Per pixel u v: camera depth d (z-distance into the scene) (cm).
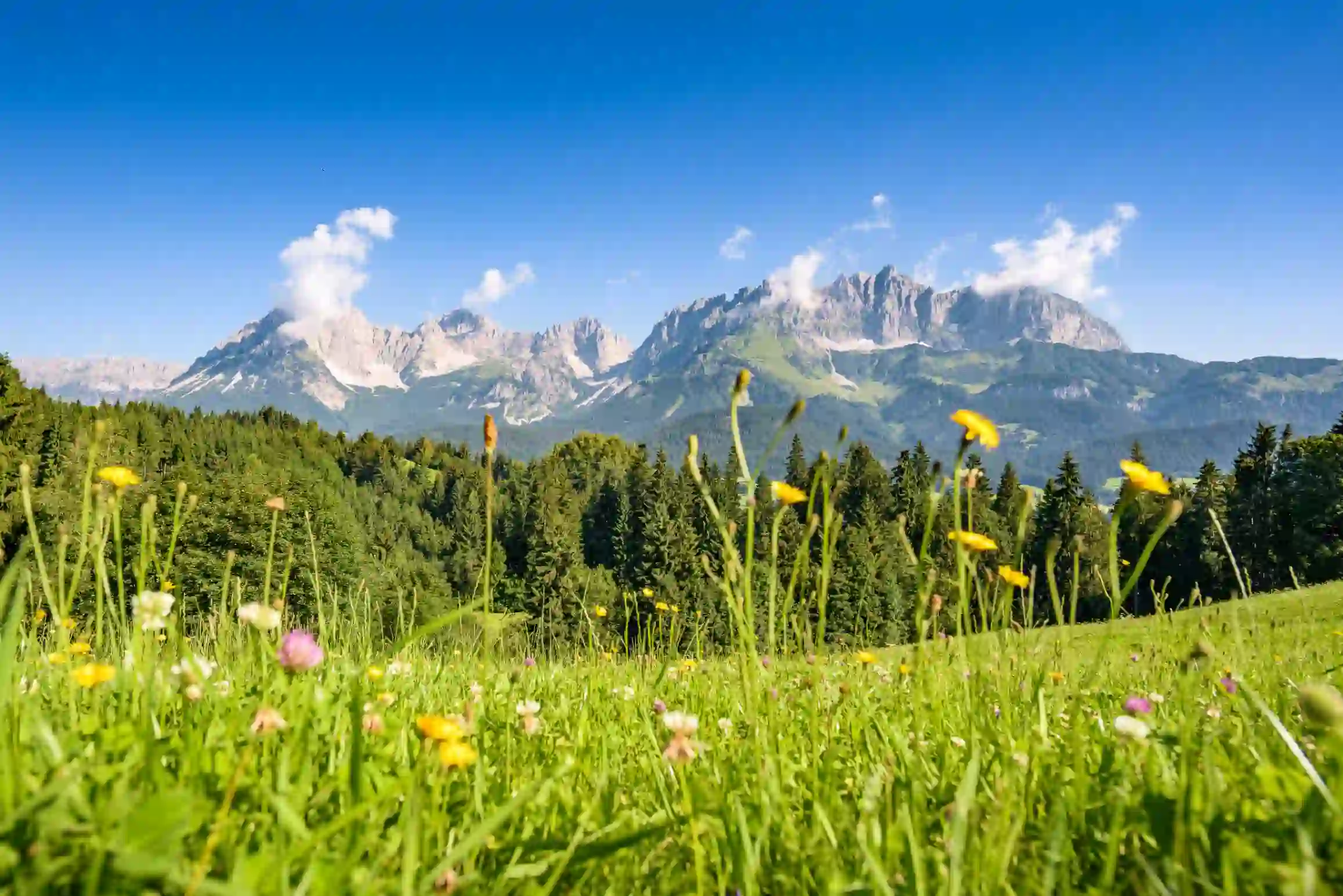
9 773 126
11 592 144
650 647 425
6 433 5022
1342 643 389
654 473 9031
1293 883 121
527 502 10156
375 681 289
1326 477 5272
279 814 127
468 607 149
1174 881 129
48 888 104
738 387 193
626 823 172
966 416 204
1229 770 181
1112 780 181
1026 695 253
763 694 221
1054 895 143
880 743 226
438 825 145
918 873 128
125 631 199
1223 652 276
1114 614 213
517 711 255
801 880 149
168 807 103
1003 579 224
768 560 217
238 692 194
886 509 8600
